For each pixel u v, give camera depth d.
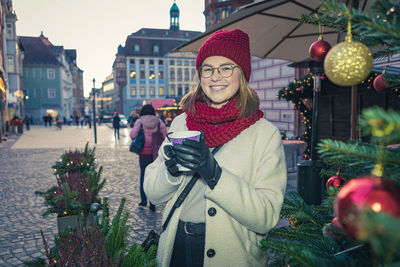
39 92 55.22
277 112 11.19
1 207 5.16
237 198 1.09
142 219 4.48
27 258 3.35
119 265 1.33
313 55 1.07
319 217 0.98
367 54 0.56
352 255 0.73
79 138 20.31
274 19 3.15
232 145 1.33
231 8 20.12
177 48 3.76
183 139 1.03
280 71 10.89
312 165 4.00
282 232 0.96
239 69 1.33
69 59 76.19
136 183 6.97
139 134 4.89
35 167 9.17
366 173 0.72
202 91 1.48
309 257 0.59
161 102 38.97
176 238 1.36
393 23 0.49
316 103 4.09
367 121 0.34
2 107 19.86
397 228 0.30
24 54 55.28
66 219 2.78
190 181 1.35
